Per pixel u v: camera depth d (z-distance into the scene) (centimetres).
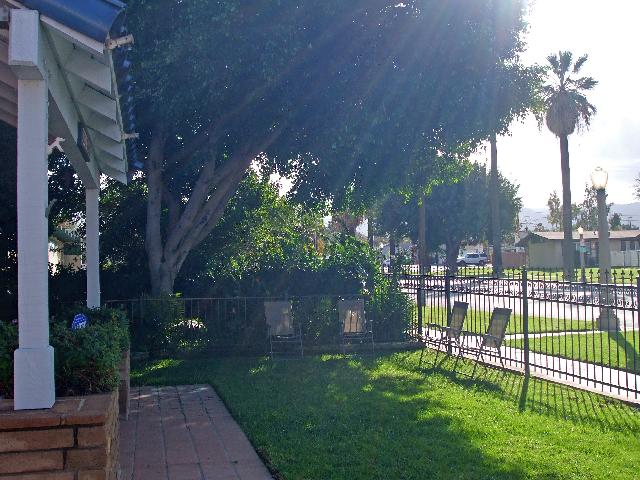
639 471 589
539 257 6369
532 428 740
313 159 1475
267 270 1420
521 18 1401
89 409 377
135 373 1144
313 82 1330
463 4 1266
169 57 1141
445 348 1360
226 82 1264
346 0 1227
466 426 750
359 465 611
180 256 1423
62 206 1588
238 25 1162
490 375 1084
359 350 1381
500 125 1478
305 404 870
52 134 586
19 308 387
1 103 633
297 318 1368
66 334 459
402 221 5169
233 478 588
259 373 1126
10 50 370
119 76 493
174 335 1328
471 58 1321
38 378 383
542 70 1518
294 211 1864
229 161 1423
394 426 752
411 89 1320
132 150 833
